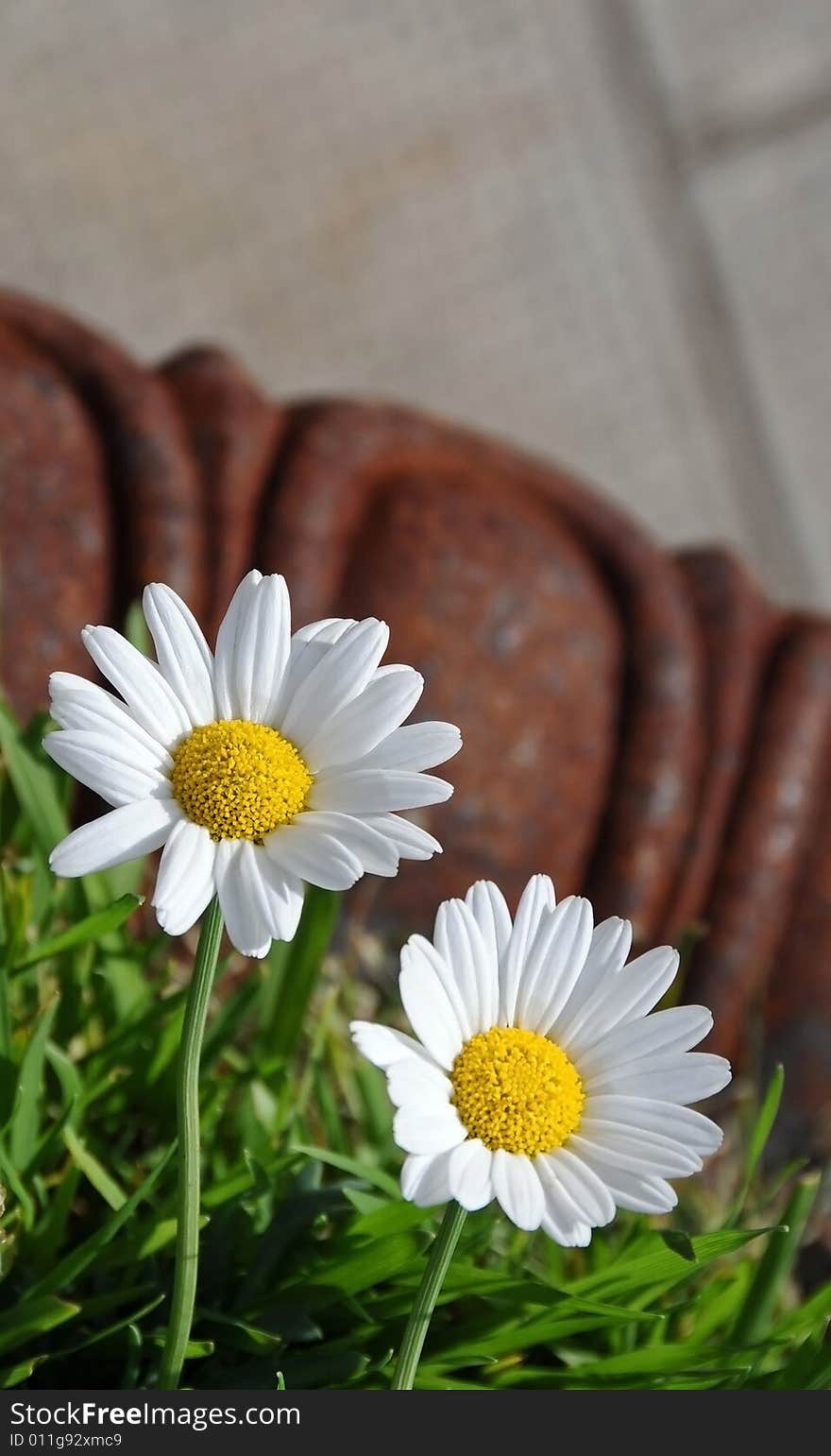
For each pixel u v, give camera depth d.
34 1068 0.48
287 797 0.42
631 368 1.41
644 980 0.44
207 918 0.42
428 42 1.34
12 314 0.65
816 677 0.71
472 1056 0.43
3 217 1.28
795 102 1.42
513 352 1.38
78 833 0.42
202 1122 0.51
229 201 1.32
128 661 0.43
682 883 0.68
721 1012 0.68
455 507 0.67
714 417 1.43
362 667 0.43
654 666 0.68
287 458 0.67
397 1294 0.48
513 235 1.38
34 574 0.59
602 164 1.39
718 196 1.42
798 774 0.69
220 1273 0.49
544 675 0.66
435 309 1.37
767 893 0.68
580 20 1.37
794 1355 0.48
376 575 0.65
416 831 0.42
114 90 1.29
